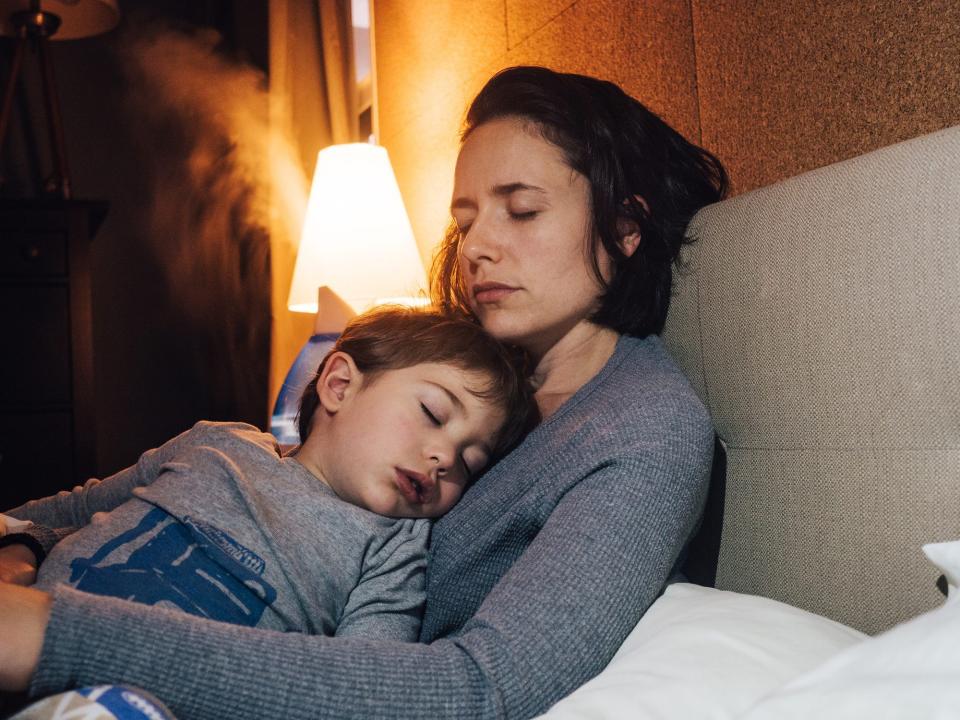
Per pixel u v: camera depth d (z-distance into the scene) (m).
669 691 0.56
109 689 0.50
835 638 0.63
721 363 0.93
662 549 0.71
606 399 0.87
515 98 0.97
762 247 0.88
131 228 3.10
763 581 0.86
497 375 0.91
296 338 2.83
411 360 0.90
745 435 0.91
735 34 1.28
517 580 0.66
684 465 0.76
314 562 0.80
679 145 1.07
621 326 0.98
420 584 0.88
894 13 1.03
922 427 0.73
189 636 0.55
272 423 1.66
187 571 0.74
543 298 0.94
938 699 0.42
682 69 1.40
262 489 0.83
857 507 0.77
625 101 1.02
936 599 0.70
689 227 1.00
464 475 0.90
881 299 0.75
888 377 0.75
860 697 0.45
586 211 0.95
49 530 0.90
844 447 0.79
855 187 0.80
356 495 0.87
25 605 0.54
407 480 0.86
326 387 0.94
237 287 3.13
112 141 3.08
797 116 1.18
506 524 0.83
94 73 3.07
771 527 0.86
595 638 0.64
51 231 2.37
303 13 2.82
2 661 0.52
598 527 0.69
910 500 0.73
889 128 1.04
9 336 2.33
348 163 1.96
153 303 3.11
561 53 1.73
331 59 2.70
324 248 1.96
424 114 2.31
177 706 0.53
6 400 2.31
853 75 1.09
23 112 2.97
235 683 0.54
